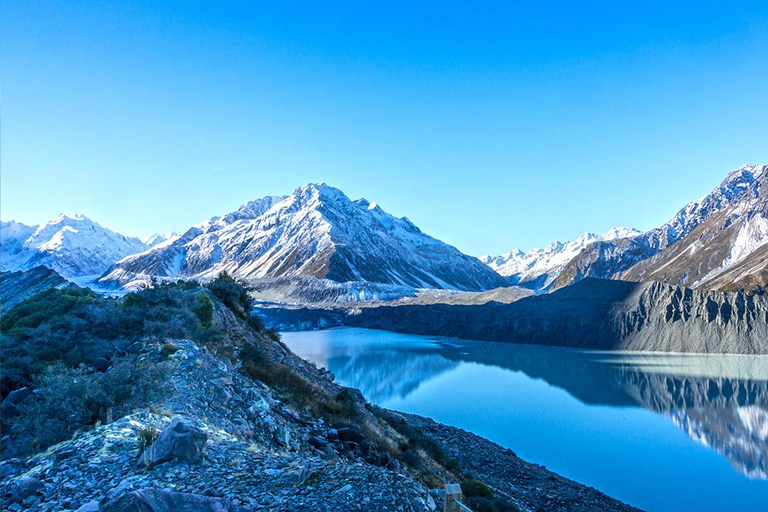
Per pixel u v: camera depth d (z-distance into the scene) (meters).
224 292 44.69
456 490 10.54
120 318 29.70
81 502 10.20
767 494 44.38
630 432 64.19
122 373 17.97
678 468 51.25
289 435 18.67
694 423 68.44
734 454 55.53
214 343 29.42
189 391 18.19
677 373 108.00
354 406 31.16
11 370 23.20
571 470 50.38
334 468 11.37
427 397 86.62
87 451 12.53
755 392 86.12
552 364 127.19
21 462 12.93
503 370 117.75
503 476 42.00
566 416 72.44
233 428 16.55
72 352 25.66
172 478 10.84
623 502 42.03
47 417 15.46
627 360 133.12
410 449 30.33
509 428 66.06
